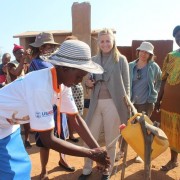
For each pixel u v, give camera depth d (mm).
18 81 2340
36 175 4676
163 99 4734
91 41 7801
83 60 2225
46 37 4238
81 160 5309
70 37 4715
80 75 2266
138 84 5191
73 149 2299
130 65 5254
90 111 4266
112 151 4270
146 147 3105
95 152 2340
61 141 2289
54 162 5203
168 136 4691
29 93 2232
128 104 3721
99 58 4180
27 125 5934
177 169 4934
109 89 4113
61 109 2686
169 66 4609
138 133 3123
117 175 4676
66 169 4883
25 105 2344
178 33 4418
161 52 7969
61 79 2283
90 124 4281
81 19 7473
